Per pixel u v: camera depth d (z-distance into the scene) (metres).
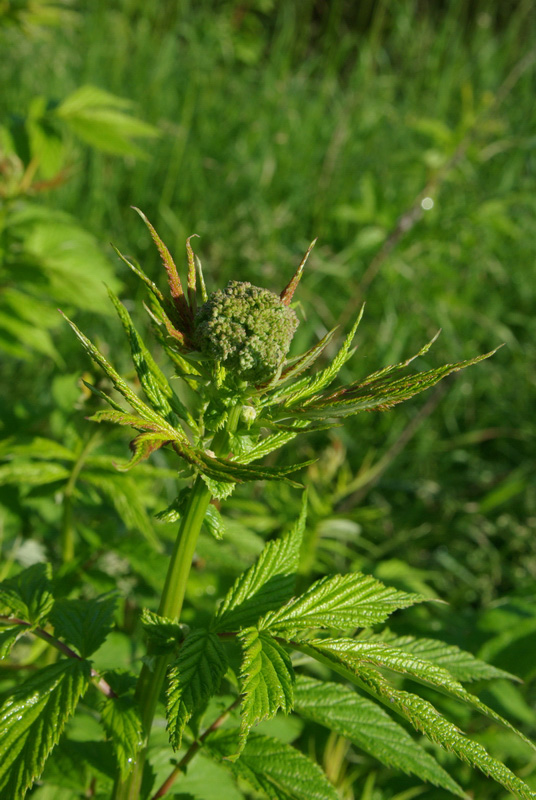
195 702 0.49
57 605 0.54
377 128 1.76
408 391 0.49
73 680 0.51
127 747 0.51
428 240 1.48
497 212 1.44
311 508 0.83
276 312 0.50
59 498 0.70
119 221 1.49
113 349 1.23
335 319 1.43
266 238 1.50
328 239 1.53
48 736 0.50
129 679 0.54
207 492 0.51
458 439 1.36
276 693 0.49
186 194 1.54
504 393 1.47
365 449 1.34
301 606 0.52
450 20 2.09
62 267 0.78
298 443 1.28
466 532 1.26
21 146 0.85
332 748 0.72
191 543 0.52
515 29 2.05
